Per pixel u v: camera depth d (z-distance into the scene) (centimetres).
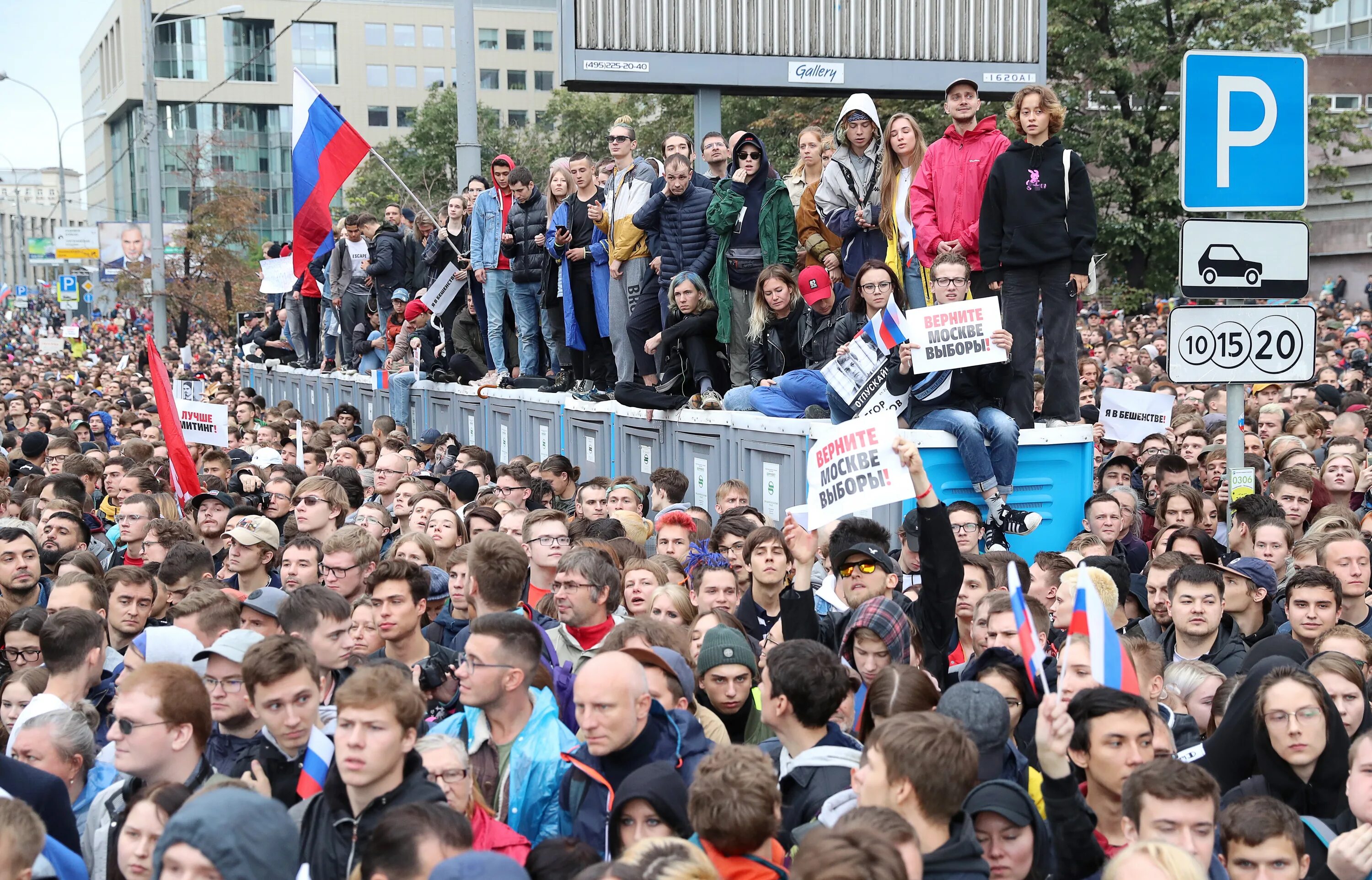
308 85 1788
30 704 550
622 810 428
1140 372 1577
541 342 1609
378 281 2120
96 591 678
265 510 1149
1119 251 3638
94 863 489
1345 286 4800
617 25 1678
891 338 824
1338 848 432
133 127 10256
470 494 1157
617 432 1301
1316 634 641
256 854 344
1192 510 870
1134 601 738
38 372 4203
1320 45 5997
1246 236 743
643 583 713
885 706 479
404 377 2019
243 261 5269
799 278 1028
